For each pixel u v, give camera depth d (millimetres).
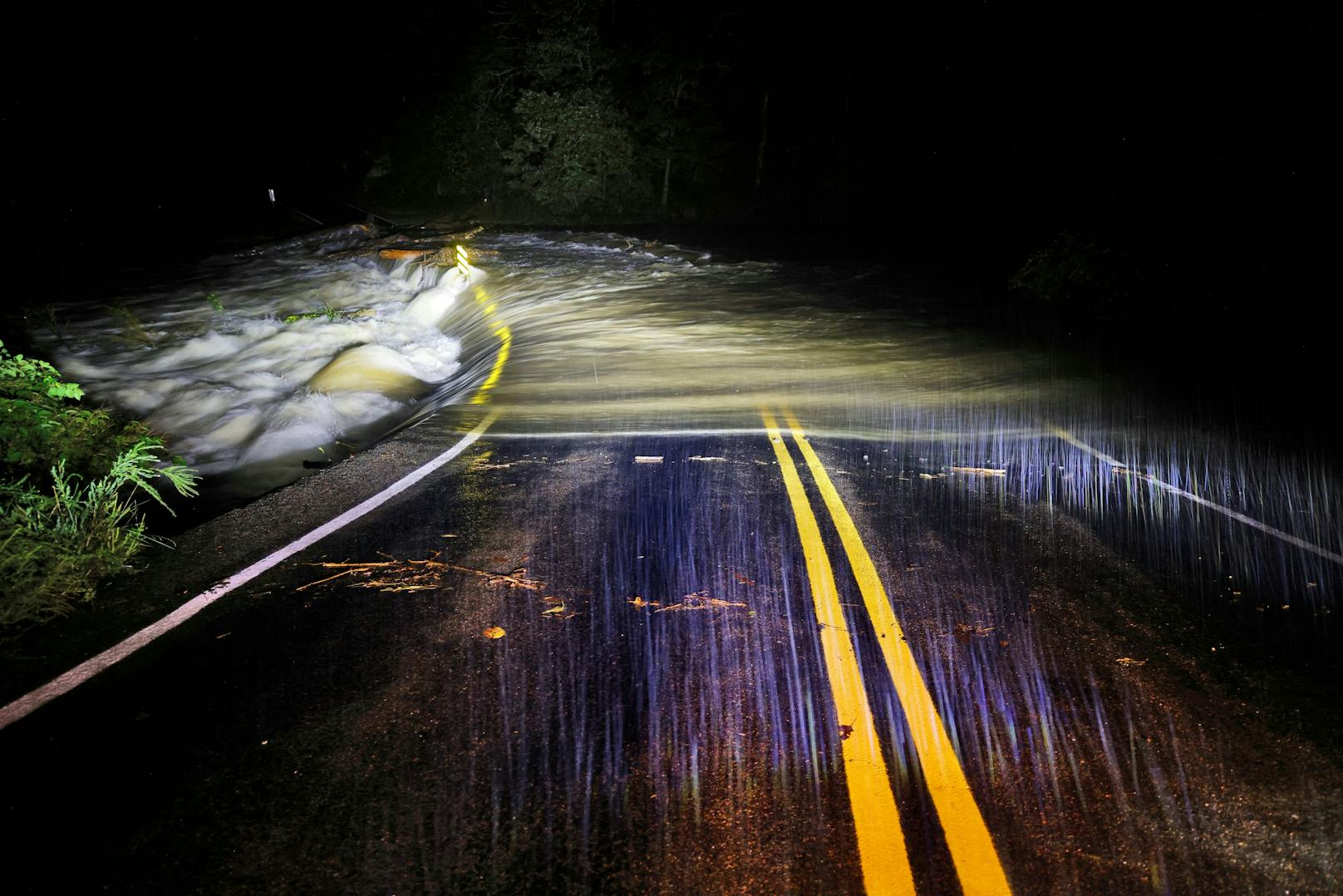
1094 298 20422
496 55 46406
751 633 5113
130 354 18219
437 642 5031
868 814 3605
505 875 3303
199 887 3283
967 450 9195
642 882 3264
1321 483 8172
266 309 23188
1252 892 3234
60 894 3258
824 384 12656
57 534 6215
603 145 45344
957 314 19047
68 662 4875
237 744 4129
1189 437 9773
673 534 6676
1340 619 5402
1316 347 14922
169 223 38875
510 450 9078
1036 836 3492
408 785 3826
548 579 5859
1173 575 6031
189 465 11578
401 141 50938
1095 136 24625
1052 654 4910
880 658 4840
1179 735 4168
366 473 8266
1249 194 18484
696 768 3906
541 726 4227
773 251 31094
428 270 26344
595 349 15594
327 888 3266
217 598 5617
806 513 7137
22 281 26453
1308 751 4051
